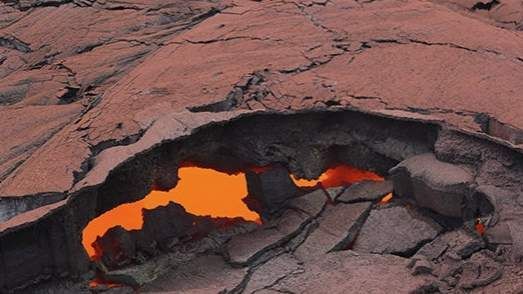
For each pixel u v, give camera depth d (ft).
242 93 26.81
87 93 28.68
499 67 28.19
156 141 23.49
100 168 22.30
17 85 30.17
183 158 25.21
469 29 31.68
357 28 31.89
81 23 35.47
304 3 34.76
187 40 31.65
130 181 23.76
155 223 23.91
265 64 28.84
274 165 26.27
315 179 26.45
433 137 24.98
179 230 24.07
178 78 28.17
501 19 35.01
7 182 22.61
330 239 23.54
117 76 29.91
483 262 21.25
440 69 28.14
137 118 25.35
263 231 24.07
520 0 36.14
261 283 21.99
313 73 28.19
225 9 35.29
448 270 21.50
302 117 26.25
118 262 23.03
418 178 23.75
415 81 27.37
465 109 25.41
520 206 22.20
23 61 33.17
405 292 20.81
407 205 24.71
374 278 21.61
